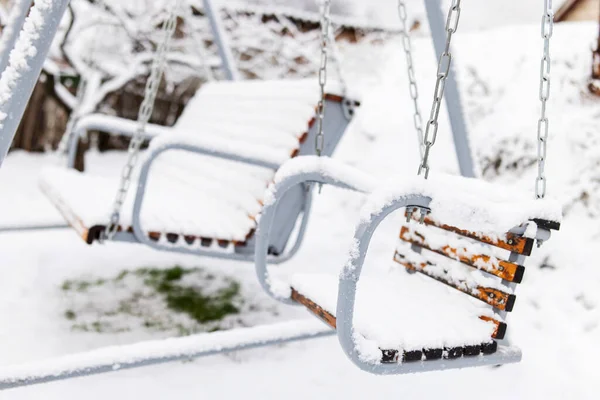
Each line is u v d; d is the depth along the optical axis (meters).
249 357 2.05
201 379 1.86
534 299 2.51
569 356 2.12
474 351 1.26
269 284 1.62
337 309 1.16
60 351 1.96
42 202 3.89
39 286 2.52
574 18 6.06
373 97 4.63
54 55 5.05
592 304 2.36
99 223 1.86
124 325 2.22
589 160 2.96
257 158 2.02
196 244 2.09
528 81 3.65
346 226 3.79
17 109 1.31
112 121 2.76
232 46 6.57
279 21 6.85
